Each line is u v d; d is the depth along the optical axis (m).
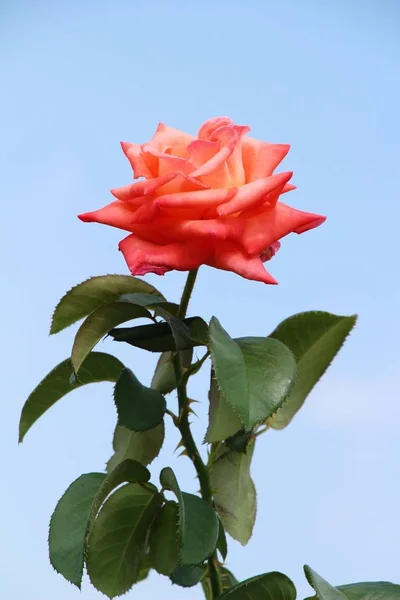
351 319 0.90
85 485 0.89
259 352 0.84
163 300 0.89
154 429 0.91
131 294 0.88
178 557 0.85
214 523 0.86
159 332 0.86
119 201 0.86
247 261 0.84
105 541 0.89
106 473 0.90
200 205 0.83
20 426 0.93
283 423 0.93
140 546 0.89
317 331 0.91
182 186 0.85
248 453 0.92
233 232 0.84
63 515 0.87
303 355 0.92
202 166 0.84
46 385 0.92
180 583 0.89
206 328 0.86
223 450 0.91
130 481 0.88
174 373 0.90
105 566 0.89
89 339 0.88
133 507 0.89
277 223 0.84
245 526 0.93
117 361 0.91
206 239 0.84
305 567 0.83
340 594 0.84
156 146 0.86
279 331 0.91
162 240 0.85
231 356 0.83
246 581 0.84
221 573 0.92
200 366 0.88
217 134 0.86
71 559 0.85
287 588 0.85
